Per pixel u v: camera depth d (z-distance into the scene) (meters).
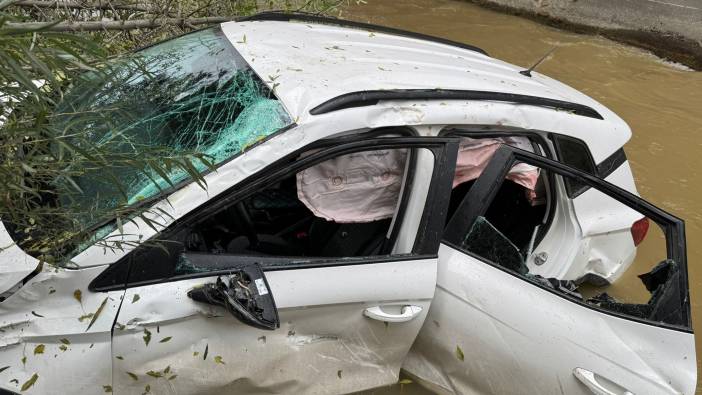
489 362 2.88
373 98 2.77
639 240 3.88
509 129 3.18
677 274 3.05
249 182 2.51
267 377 2.62
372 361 2.86
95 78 2.79
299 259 2.61
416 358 3.05
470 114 3.00
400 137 2.75
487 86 3.27
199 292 2.38
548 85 3.84
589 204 3.59
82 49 2.28
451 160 2.84
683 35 8.09
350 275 2.64
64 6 4.01
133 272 2.35
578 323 2.89
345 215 2.86
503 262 2.99
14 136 2.18
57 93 2.68
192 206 2.42
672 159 5.99
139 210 2.37
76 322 2.28
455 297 2.85
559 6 9.02
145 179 2.49
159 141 2.63
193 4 4.84
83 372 2.29
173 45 3.31
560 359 2.86
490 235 2.95
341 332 2.71
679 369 2.95
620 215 3.74
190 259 2.47
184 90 2.87
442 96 2.96
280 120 2.61
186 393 2.49
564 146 3.42
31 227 2.37
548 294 2.91
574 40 8.68
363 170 2.84
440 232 2.82
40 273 2.26
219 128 2.63
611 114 3.89
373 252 2.97
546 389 2.89
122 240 2.30
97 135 2.62
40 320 2.26
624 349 2.91
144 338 2.35
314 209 2.80
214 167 2.39
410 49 3.65
